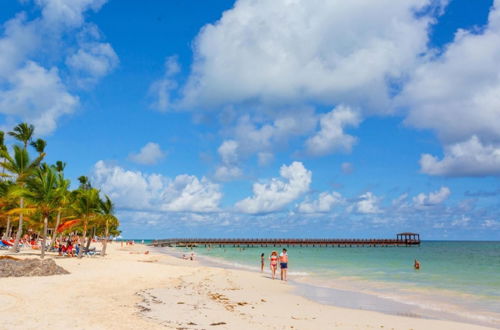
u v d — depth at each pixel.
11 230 65.44
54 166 55.66
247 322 12.15
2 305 12.05
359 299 19.47
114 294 15.85
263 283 24.61
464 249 136.12
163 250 99.88
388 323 13.45
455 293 22.28
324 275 33.22
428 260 62.88
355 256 78.69
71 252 38.12
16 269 19.92
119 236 111.06
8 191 34.75
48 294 14.57
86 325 10.16
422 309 16.94
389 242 153.12
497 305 18.22
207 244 136.25
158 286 19.47
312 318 13.72
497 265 49.56
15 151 38.03
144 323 10.93
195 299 16.20
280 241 139.62
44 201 32.94
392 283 27.19
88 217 42.09
